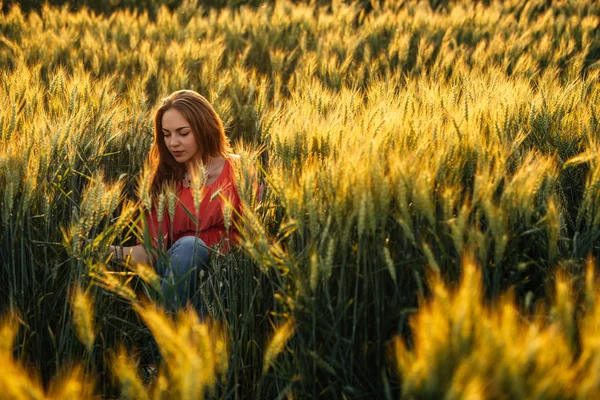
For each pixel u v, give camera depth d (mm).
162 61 7363
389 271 2197
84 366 2283
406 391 1502
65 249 2676
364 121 3002
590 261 2182
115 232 2510
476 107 3178
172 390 1719
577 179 2992
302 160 2688
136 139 3918
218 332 2584
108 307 2561
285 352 2195
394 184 2211
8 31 8836
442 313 1606
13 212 2570
